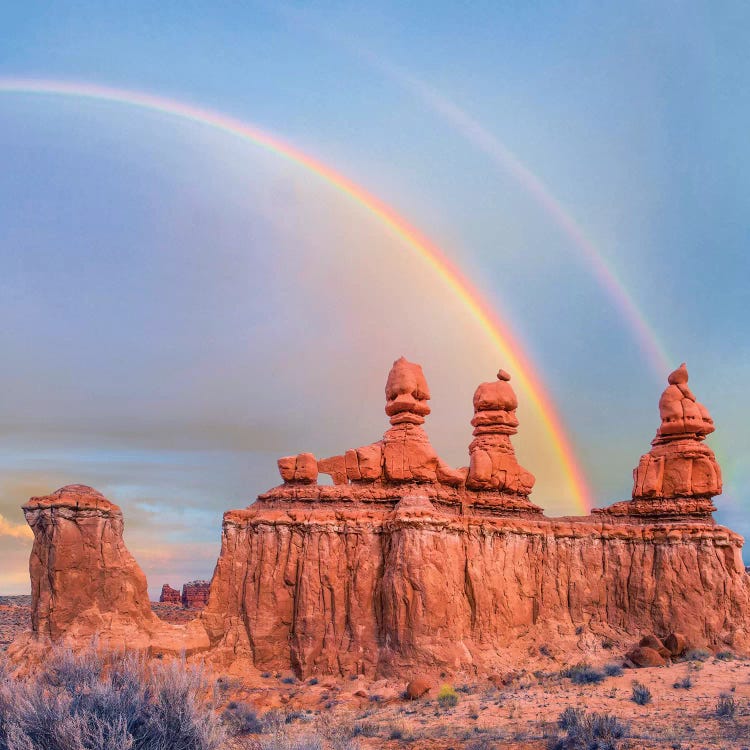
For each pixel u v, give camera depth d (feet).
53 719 79.00
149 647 162.30
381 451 187.83
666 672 159.74
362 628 169.78
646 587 186.80
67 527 163.73
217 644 175.73
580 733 110.83
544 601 188.24
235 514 183.93
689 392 204.95
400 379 190.60
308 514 178.81
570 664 173.99
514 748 110.42
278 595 175.32
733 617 183.32
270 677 168.76
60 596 160.25
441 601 165.48
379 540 175.52
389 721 132.87
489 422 203.00
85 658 93.09
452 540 175.42
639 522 197.67
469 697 149.38
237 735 124.26
